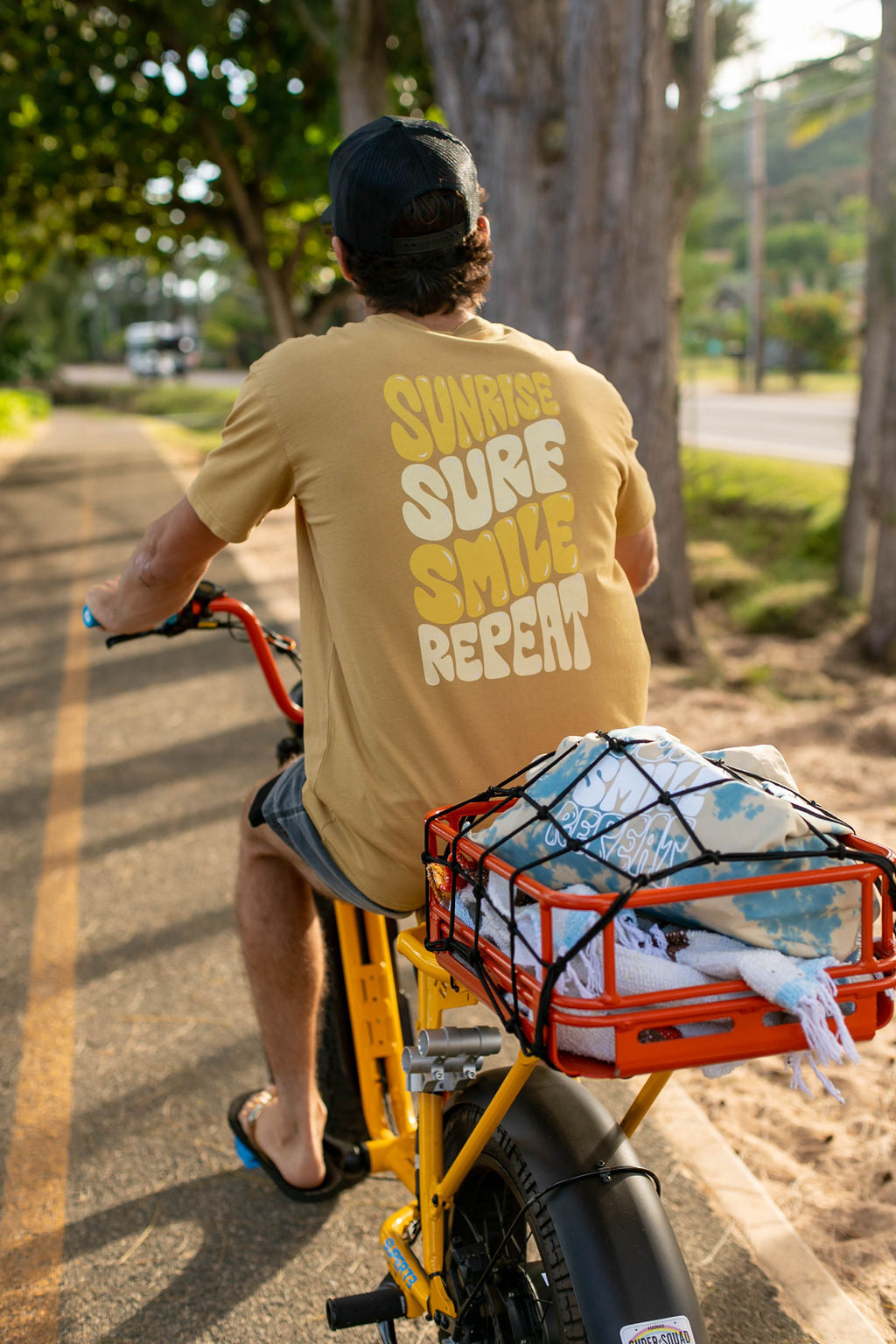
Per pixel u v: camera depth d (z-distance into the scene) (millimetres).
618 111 6859
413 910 1874
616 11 6684
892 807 4883
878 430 9320
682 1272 1524
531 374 1829
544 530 1782
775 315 41500
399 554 1699
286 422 1721
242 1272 2479
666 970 1351
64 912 4188
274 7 14203
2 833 4957
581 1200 1572
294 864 2084
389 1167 2424
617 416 1915
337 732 1780
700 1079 3164
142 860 4625
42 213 20281
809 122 11500
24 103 16734
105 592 2170
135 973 3754
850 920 1410
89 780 5598
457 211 1796
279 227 19906
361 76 11070
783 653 8367
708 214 9969
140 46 15062
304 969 2314
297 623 8375
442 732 1715
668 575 7836
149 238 20688
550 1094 1749
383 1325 2031
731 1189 2631
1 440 30375
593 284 7211
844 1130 2875
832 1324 2240
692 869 1372
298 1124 2477
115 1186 2766
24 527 14539
